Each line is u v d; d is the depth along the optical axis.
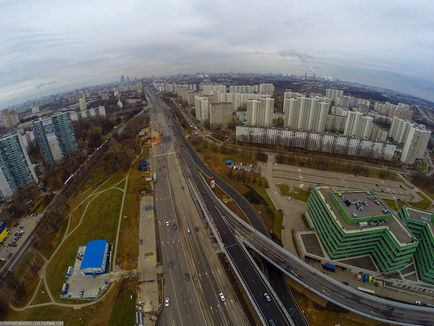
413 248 132.75
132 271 145.38
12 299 130.12
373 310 122.06
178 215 192.00
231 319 120.00
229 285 136.50
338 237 142.50
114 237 170.88
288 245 165.00
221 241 163.12
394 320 118.06
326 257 151.25
